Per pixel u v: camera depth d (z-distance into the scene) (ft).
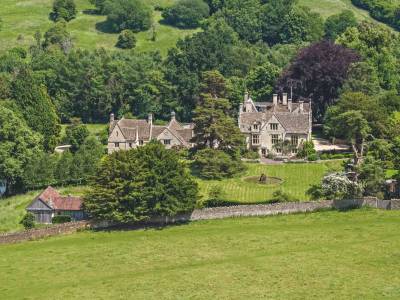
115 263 472.44
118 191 537.65
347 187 555.69
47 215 561.84
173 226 538.06
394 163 603.26
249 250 483.51
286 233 508.94
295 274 440.86
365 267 447.01
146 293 422.82
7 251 500.74
